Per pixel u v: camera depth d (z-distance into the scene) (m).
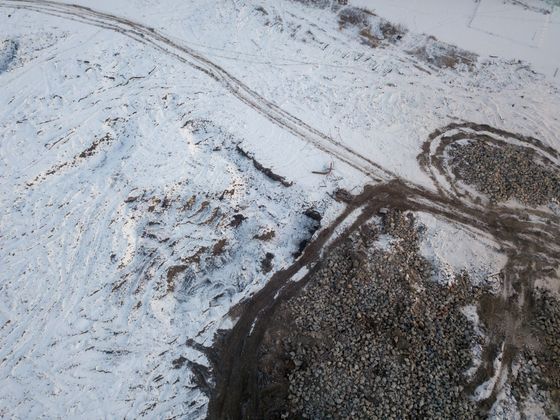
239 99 26.67
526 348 19.80
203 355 20.25
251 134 25.41
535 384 19.02
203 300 21.78
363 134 26.00
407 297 20.70
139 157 23.69
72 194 22.61
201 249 22.62
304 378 19.12
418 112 26.95
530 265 21.94
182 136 24.81
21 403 18.47
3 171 22.75
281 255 22.39
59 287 20.72
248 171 24.58
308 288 21.30
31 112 24.84
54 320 20.09
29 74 26.34
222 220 23.20
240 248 23.08
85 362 19.62
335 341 19.86
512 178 24.34
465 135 26.12
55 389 18.89
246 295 21.39
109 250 21.48
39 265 21.02
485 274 21.64
